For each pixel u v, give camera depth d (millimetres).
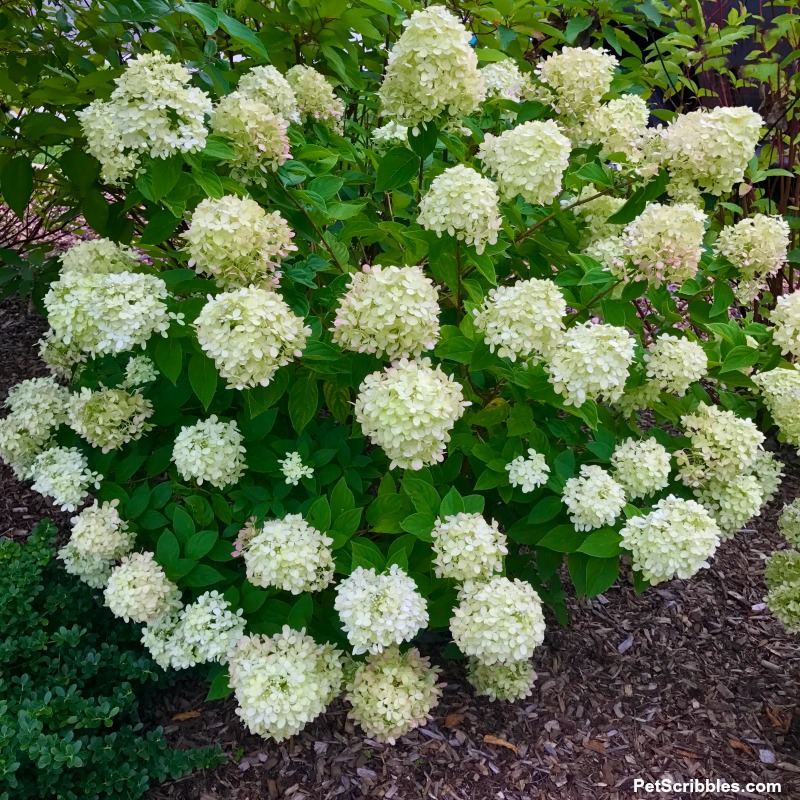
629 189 2539
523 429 2221
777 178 4340
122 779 2096
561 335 2029
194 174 2029
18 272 3260
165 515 2367
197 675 2662
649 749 2502
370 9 2680
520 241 2537
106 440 2270
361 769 2379
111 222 3061
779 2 3992
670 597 3186
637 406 2490
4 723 1988
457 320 2408
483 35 3332
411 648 2256
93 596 2559
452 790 2326
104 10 2479
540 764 2428
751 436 2348
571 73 2541
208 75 2623
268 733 1999
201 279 2129
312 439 2377
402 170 2295
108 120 2059
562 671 2801
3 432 2387
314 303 2424
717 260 2457
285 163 2225
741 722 2611
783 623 2693
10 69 2895
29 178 2979
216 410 2355
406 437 1812
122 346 1904
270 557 1976
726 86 4613
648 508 2289
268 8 2795
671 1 3770
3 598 2359
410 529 2064
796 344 2246
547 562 2398
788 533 2674
